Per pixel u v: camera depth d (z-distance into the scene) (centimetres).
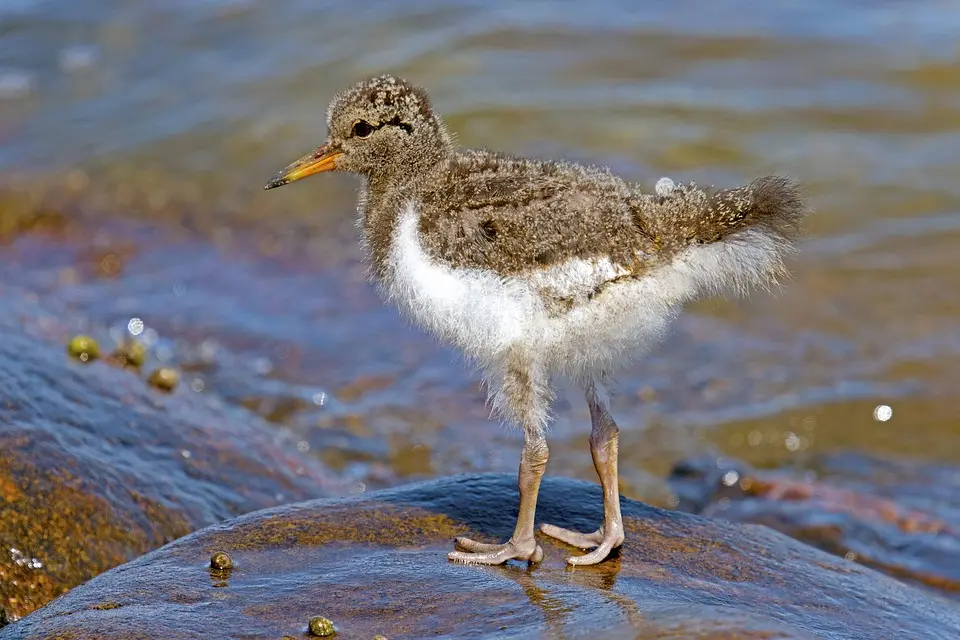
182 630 704
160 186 2008
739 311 1675
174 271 1820
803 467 1399
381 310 1720
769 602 805
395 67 2181
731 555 874
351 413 1466
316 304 1734
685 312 1681
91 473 971
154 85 2220
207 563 812
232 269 1830
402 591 756
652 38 2275
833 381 1529
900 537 1227
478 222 807
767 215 805
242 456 1134
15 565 882
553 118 2030
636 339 827
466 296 802
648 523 909
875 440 1436
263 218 1945
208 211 1962
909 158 1927
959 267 1700
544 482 970
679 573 830
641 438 1434
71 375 1163
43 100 2208
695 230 800
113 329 1628
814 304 1666
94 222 1945
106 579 795
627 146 1961
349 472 1322
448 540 859
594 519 909
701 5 2400
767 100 2083
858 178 1875
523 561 824
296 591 759
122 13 2431
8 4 2475
